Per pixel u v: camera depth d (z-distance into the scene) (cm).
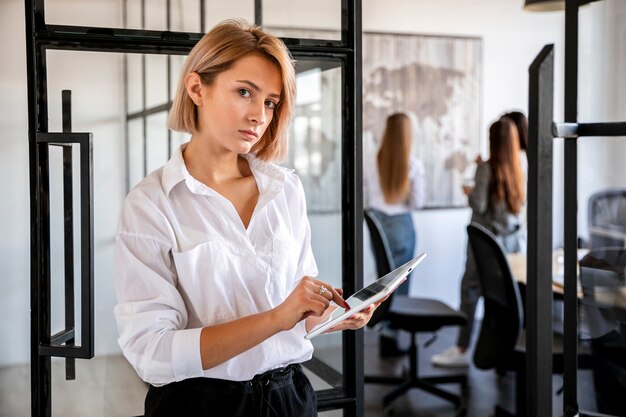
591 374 193
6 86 220
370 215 437
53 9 183
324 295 147
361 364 211
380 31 604
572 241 187
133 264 150
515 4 639
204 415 152
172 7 194
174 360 145
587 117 183
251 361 156
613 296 194
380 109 607
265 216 162
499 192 507
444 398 446
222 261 155
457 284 641
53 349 178
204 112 156
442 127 628
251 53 151
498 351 375
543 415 166
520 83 648
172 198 156
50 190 183
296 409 162
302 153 224
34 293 181
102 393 192
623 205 189
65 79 186
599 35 182
